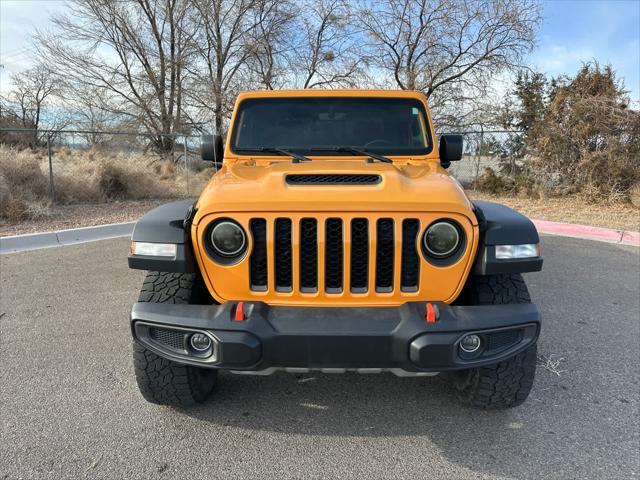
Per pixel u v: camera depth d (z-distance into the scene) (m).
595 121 11.51
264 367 2.36
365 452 2.61
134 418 2.89
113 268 6.08
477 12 16.62
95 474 2.41
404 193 2.44
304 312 2.40
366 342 2.29
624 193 11.38
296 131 3.67
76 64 20.64
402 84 18.58
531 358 2.66
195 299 2.70
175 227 2.51
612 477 2.40
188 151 17.61
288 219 2.42
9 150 11.02
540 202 11.91
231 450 2.62
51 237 7.53
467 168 14.68
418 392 3.21
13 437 2.69
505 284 2.64
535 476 2.42
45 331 4.12
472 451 2.61
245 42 20.67
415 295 2.46
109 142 16.89
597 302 4.92
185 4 20.28
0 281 5.50
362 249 2.45
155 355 2.70
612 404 3.04
